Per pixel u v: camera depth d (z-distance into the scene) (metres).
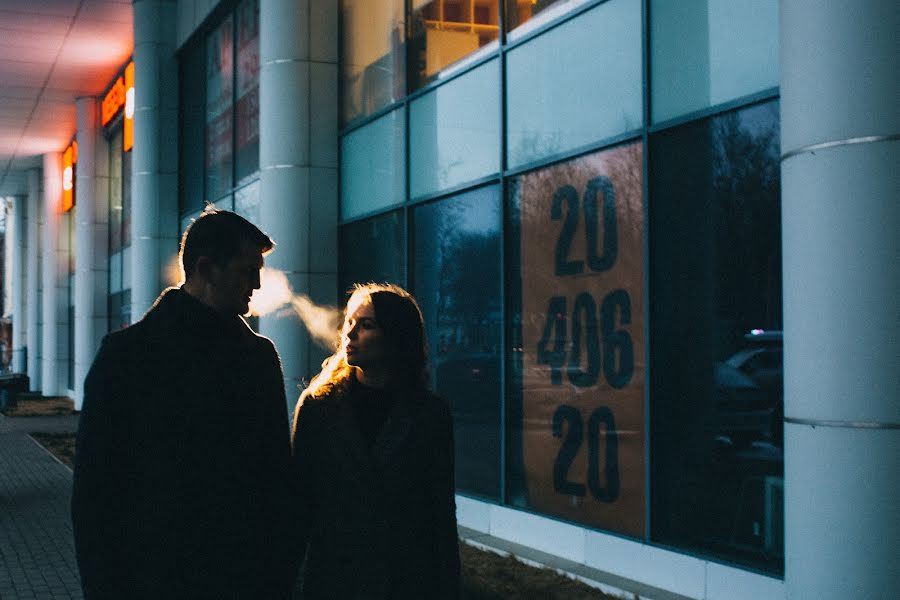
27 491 12.65
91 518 2.64
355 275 12.14
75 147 32.25
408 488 3.05
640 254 7.25
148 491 2.73
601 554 7.47
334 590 3.00
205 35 18.11
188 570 2.74
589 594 6.88
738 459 6.28
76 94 27.27
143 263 19.45
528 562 7.91
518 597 6.75
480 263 9.40
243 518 2.83
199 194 18.38
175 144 19.67
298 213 12.32
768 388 6.05
